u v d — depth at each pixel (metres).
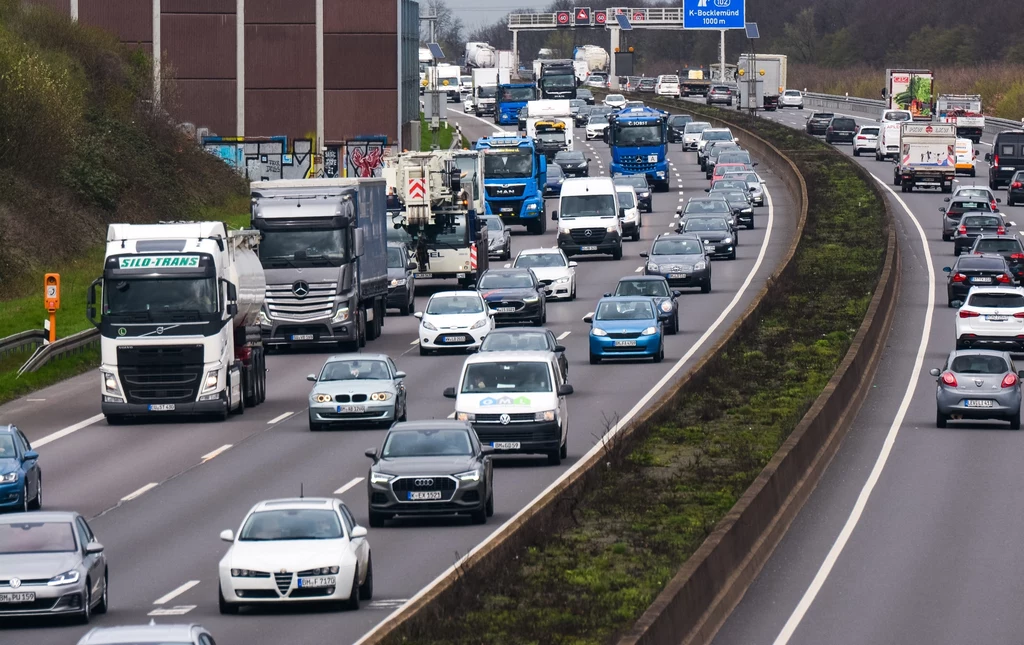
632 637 54.00
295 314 156.88
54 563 65.19
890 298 182.75
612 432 114.69
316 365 155.25
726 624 67.31
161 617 66.25
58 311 180.12
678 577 64.44
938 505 93.19
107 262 123.44
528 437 103.75
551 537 79.06
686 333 165.88
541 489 96.38
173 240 124.31
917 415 126.88
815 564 79.12
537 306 170.50
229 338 125.69
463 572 67.50
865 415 127.69
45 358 151.38
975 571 76.69
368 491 86.50
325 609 67.25
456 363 151.38
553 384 106.56
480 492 85.75
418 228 198.88
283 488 96.62
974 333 152.62
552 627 60.25
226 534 68.19
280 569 65.56
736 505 80.31
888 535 85.44
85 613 65.31
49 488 98.81
